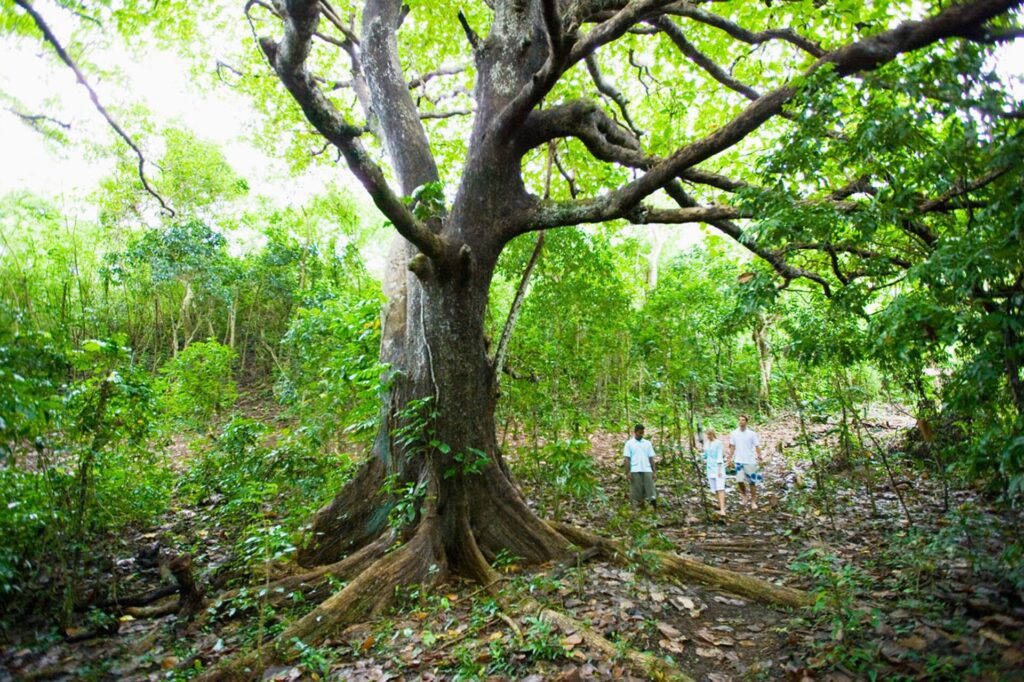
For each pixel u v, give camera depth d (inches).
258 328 870.4
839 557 236.8
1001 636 144.3
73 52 222.2
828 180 218.5
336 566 236.7
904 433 446.9
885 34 183.6
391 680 162.2
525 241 403.2
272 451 315.9
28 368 191.5
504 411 421.4
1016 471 136.3
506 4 273.4
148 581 252.4
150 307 785.6
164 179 698.8
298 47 168.4
